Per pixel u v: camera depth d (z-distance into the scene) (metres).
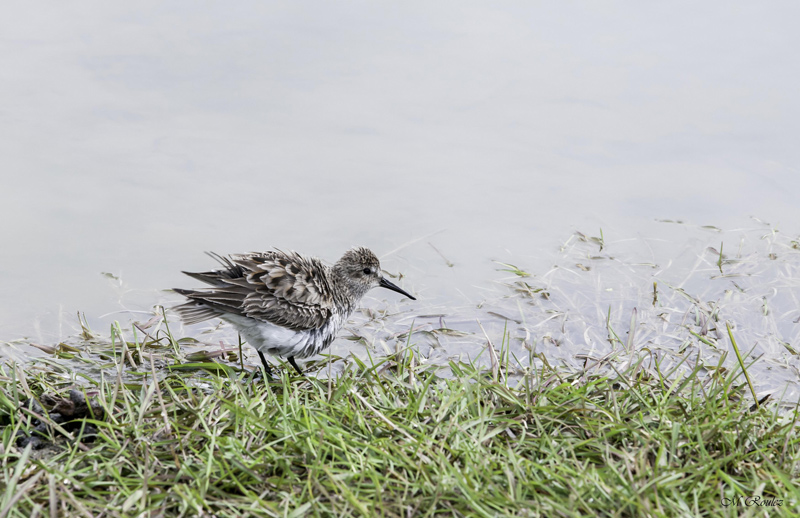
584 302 10.98
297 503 5.57
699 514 5.49
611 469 5.89
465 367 8.04
